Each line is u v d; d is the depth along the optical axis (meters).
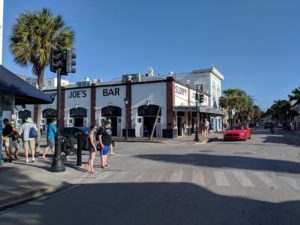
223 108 59.88
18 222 6.38
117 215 6.74
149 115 35.69
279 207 7.25
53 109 42.38
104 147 13.23
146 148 23.09
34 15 18.62
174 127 34.84
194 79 53.12
